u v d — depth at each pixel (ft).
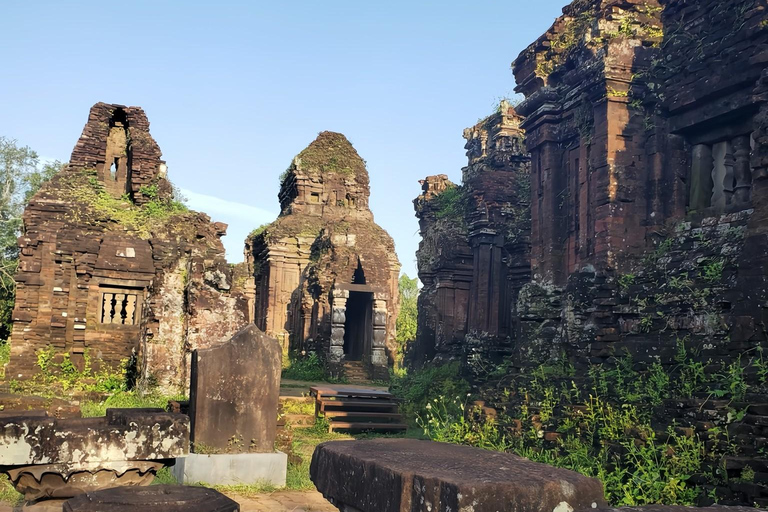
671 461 25.17
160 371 55.01
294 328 101.91
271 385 30.35
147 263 67.92
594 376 37.45
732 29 39.24
